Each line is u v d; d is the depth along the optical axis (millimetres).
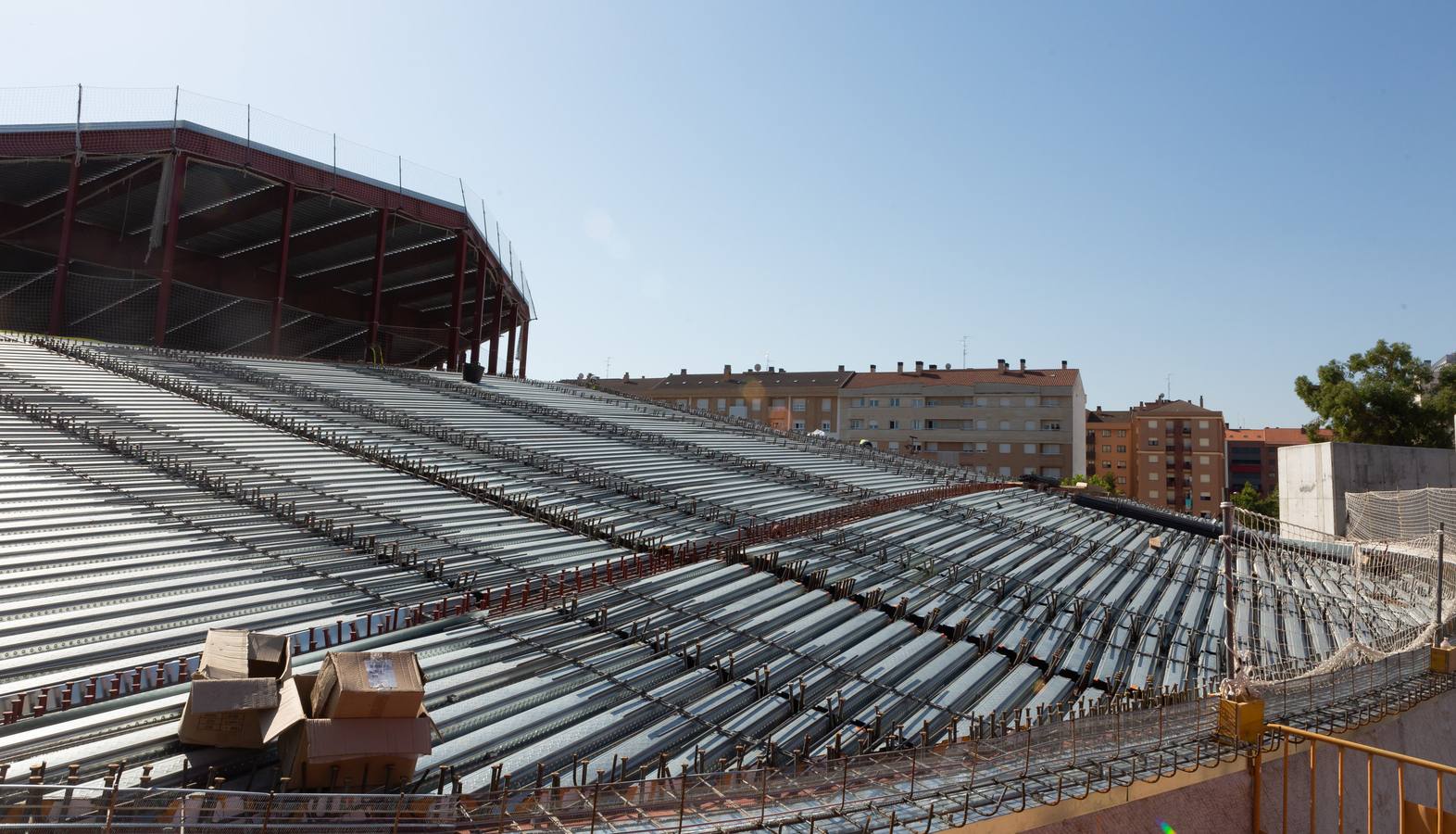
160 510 13602
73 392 20703
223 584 11023
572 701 9258
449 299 63938
